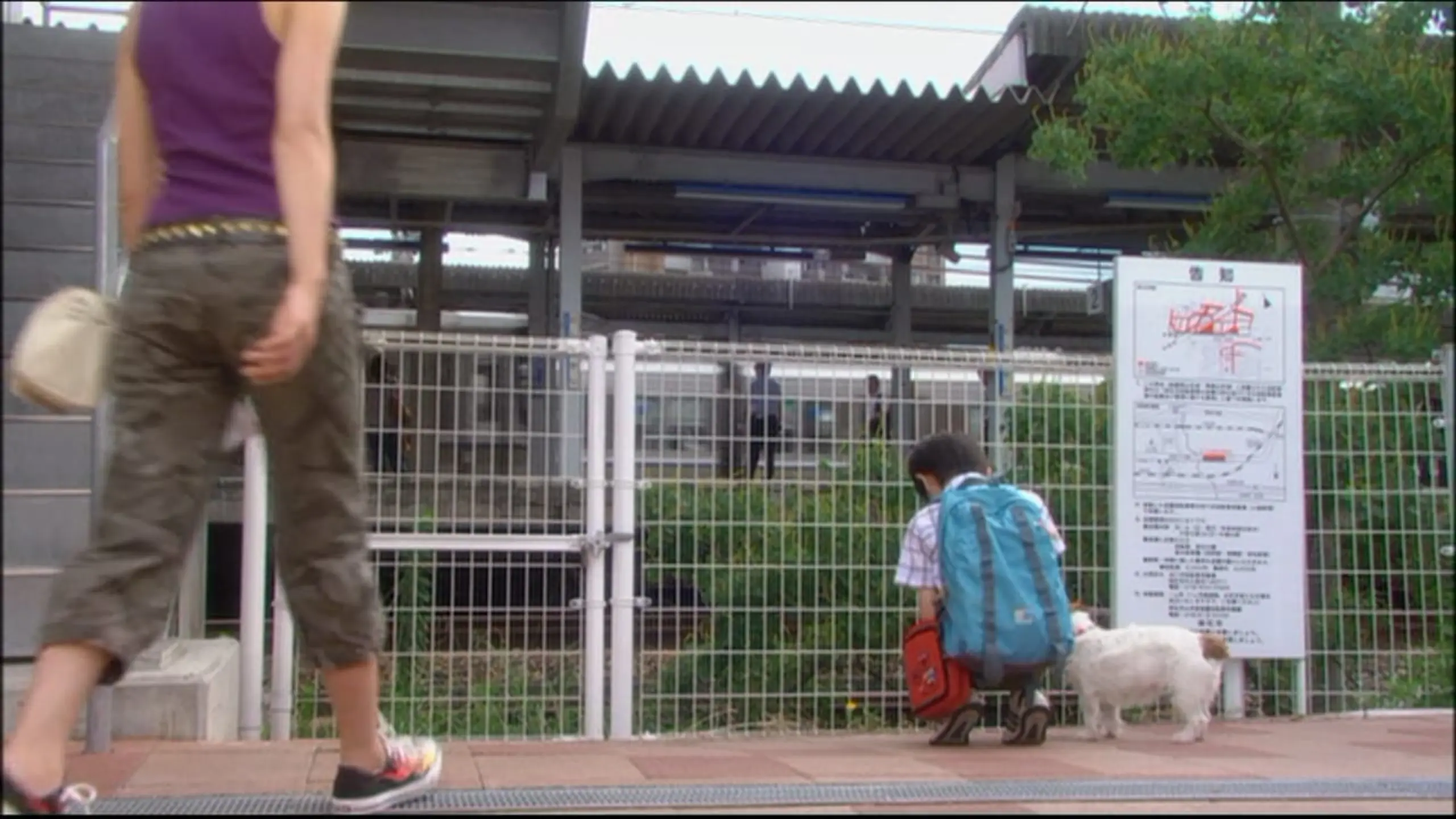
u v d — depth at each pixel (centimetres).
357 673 282
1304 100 695
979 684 448
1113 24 849
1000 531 440
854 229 1362
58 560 360
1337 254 737
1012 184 1124
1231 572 527
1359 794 346
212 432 257
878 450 517
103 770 352
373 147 905
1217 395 530
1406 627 559
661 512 495
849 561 513
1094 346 1886
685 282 1705
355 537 275
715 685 507
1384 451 559
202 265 244
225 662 446
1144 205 1164
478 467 480
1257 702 554
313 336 243
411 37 688
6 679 330
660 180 1086
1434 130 680
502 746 443
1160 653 463
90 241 358
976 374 532
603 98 951
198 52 250
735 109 977
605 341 485
